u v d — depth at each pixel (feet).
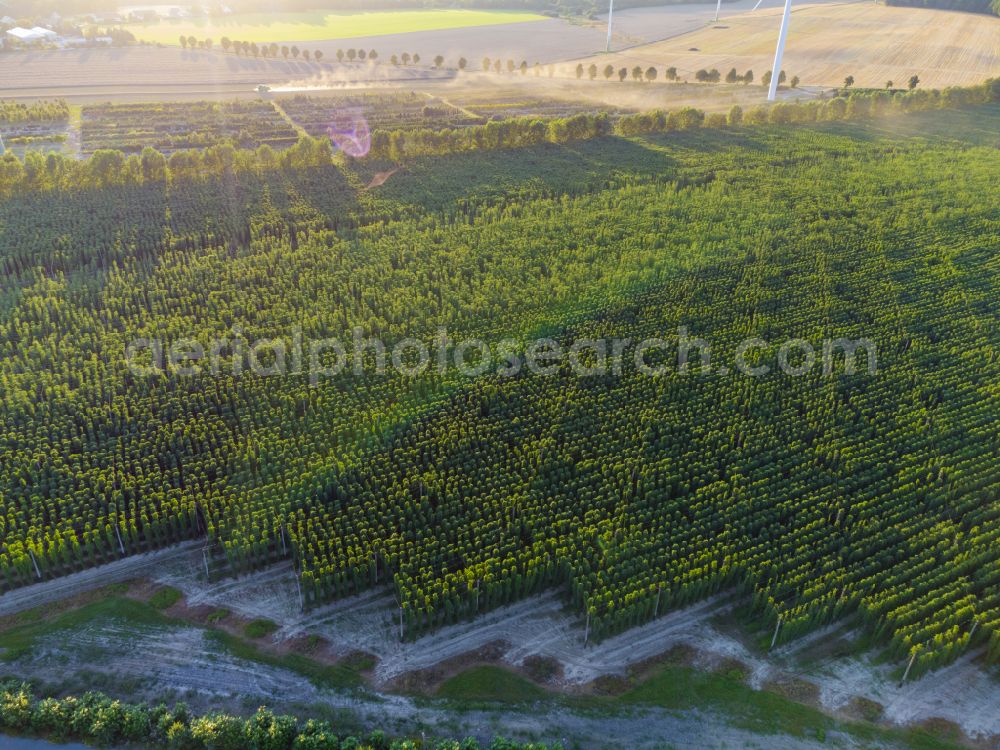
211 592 176.35
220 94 580.71
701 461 207.41
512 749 136.46
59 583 177.99
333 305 273.33
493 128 435.94
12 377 227.20
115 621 168.45
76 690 153.28
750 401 227.81
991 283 297.53
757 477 202.18
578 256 314.55
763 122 501.56
